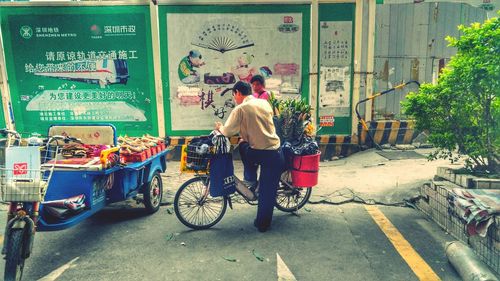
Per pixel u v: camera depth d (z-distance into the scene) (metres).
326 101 7.85
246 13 7.59
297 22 7.61
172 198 5.73
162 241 4.29
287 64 7.75
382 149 8.05
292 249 4.07
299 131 4.99
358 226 4.66
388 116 8.42
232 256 3.92
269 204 4.43
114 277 3.53
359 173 6.66
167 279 3.50
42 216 3.81
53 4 7.52
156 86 7.82
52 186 4.11
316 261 3.81
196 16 7.61
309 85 7.80
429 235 4.40
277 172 4.42
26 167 3.23
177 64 7.76
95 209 4.28
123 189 4.57
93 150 4.57
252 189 4.73
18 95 7.83
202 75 7.80
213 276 3.54
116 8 7.56
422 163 6.94
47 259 3.88
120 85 7.83
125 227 4.70
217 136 4.31
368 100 8.00
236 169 7.26
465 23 8.55
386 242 4.23
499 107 4.50
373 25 7.69
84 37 7.66
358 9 7.53
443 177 5.05
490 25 4.26
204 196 4.62
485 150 4.68
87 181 4.12
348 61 7.72
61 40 7.66
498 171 4.80
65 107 7.88
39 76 7.77
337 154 8.00
